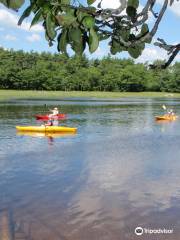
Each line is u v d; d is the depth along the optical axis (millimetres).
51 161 27078
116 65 156750
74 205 17875
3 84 145750
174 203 18234
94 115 63375
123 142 35844
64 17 1917
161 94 154500
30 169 24531
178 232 15172
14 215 16609
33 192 19625
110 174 23453
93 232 15078
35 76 146500
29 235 14758
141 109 77938
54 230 15172
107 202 18250
